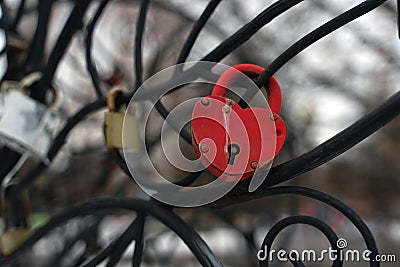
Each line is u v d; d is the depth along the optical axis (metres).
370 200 2.14
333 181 2.11
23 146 0.65
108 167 1.35
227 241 1.99
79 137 1.49
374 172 2.12
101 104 0.61
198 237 0.49
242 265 1.89
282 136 0.43
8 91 0.65
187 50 0.52
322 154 0.42
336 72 1.88
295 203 1.47
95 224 1.04
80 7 0.62
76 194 1.34
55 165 1.09
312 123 1.71
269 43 1.60
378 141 2.12
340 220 1.56
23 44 0.74
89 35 0.65
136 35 0.59
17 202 0.74
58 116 0.67
